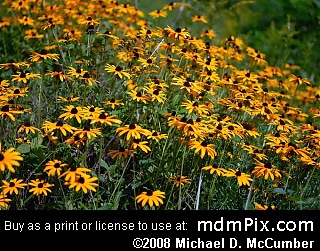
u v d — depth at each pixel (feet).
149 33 5.07
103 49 5.10
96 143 4.18
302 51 8.07
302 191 3.91
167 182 3.80
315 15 8.61
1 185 3.60
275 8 8.87
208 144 3.86
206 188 3.89
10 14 6.89
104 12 5.98
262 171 3.68
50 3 6.66
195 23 7.99
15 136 4.15
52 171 3.43
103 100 4.64
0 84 4.15
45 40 6.21
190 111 3.86
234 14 8.46
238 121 4.60
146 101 4.28
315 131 4.38
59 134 4.20
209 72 4.70
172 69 4.96
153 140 4.15
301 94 6.18
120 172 4.21
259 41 7.98
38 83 4.95
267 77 5.79
